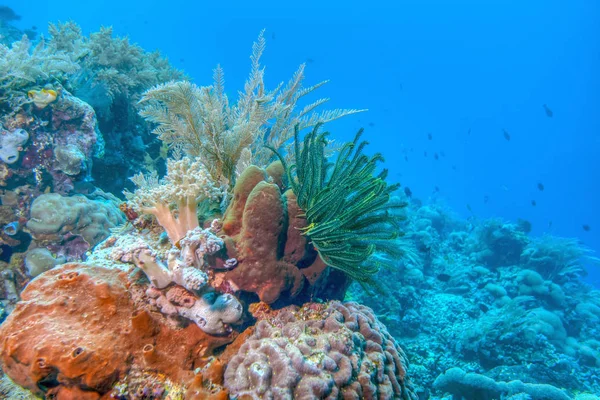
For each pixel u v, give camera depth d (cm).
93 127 681
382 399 296
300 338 294
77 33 1012
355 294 923
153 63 1171
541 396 704
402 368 357
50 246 582
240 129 420
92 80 855
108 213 657
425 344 905
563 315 1241
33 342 233
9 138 574
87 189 691
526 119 10456
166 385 260
